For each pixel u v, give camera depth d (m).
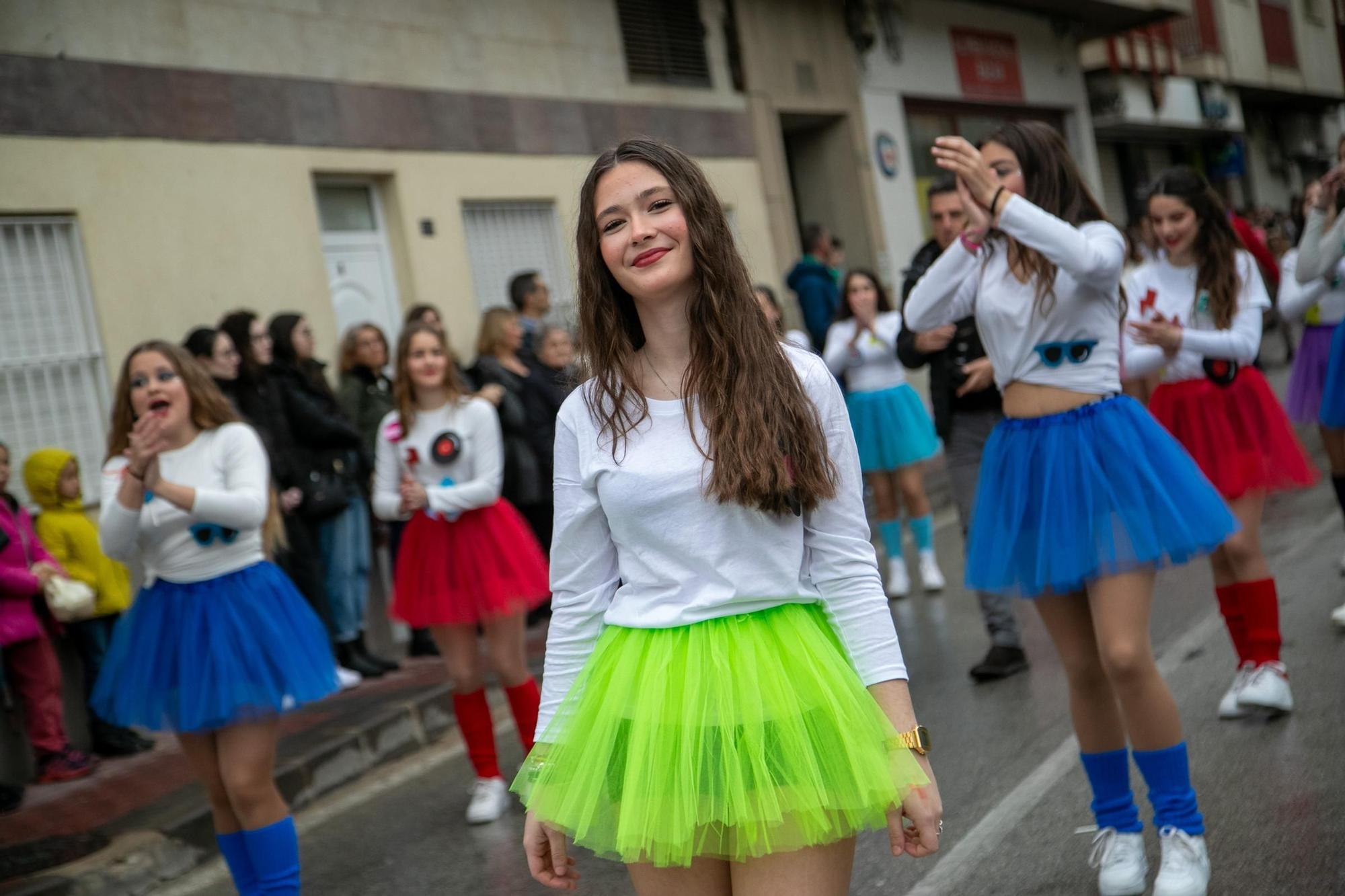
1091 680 3.72
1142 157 28.19
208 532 4.20
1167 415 5.27
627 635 2.47
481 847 5.11
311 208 9.95
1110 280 3.64
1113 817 3.73
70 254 8.37
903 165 18.27
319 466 7.95
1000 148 3.90
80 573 6.84
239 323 7.77
